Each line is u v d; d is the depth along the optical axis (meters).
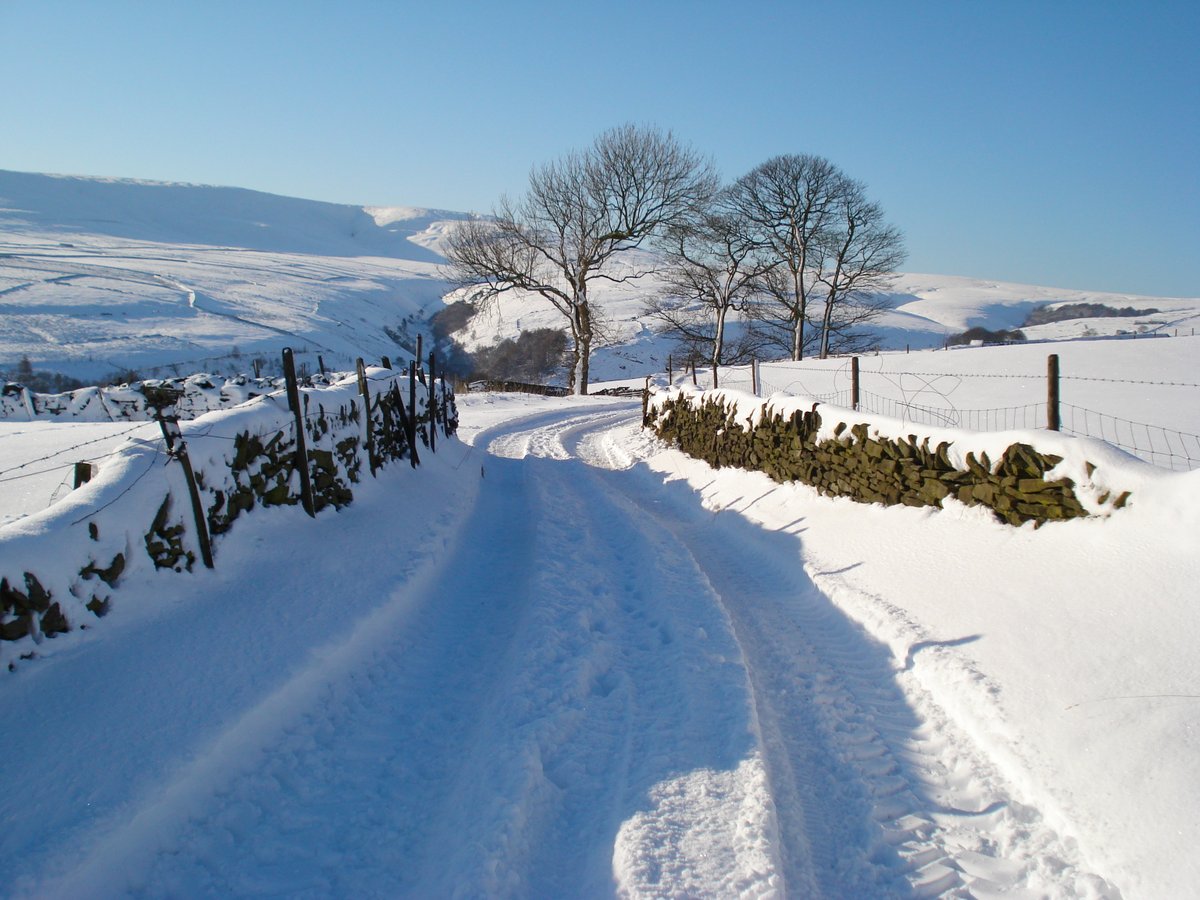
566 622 6.16
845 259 38.44
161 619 4.82
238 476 6.26
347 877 3.39
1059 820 3.67
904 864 3.55
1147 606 4.57
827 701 5.08
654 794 3.88
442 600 6.94
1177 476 5.04
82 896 2.96
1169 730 3.75
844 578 7.00
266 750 4.20
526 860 3.45
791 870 3.51
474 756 4.25
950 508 6.95
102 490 4.88
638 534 9.18
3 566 3.95
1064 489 5.77
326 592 5.93
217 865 3.42
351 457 8.67
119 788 3.40
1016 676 4.66
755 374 15.15
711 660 5.52
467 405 28.56
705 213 35.59
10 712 3.69
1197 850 3.17
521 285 36.06
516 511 11.13
